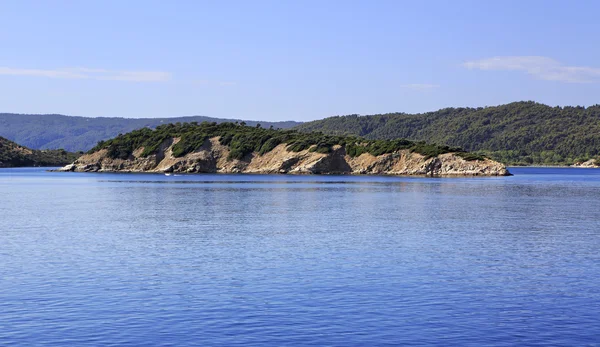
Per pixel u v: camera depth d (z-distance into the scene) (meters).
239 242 44.59
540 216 64.81
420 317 24.92
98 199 91.06
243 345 21.56
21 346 21.45
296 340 22.09
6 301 27.11
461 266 35.31
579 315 25.33
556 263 36.41
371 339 22.25
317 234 49.19
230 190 115.38
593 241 45.66
